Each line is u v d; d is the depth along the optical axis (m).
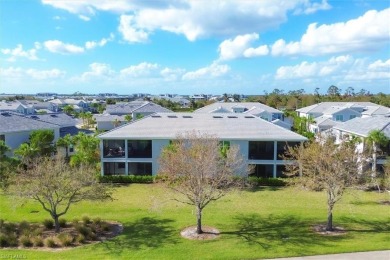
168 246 20.30
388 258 17.92
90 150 41.28
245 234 22.33
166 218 25.83
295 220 25.16
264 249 19.62
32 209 27.94
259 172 39.50
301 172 27.03
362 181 24.84
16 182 23.95
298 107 123.94
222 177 23.39
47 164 23.56
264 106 78.38
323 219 25.31
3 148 35.75
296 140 38.44
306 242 20.67
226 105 78.06
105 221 25.20
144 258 18.50
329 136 28.41
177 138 32.34
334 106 82.56
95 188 23.67
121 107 94.19
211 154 23.86
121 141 40.19
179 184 23.06
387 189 31.91
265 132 40.00
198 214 22.53
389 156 35.69
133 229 23.53
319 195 32.44
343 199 30.80
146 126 41.84
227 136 38.94
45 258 18.48
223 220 25.25
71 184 22.61
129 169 40.16
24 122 49.22
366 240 20.80
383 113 70.25
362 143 38.09
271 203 29.73
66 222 24.83
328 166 23.08
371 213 26.64
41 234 22.28
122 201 30.55
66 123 63.94
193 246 20.27
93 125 97.69
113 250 19.75
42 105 124.38
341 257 18.20
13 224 24.00
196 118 45.62
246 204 29.42
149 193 33.38
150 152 39.66
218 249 19.75
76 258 18.52
